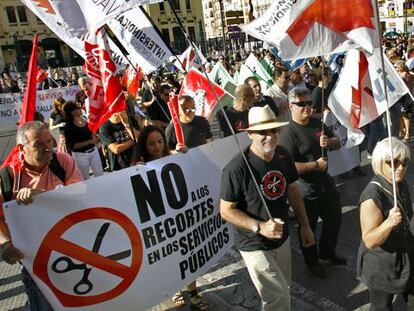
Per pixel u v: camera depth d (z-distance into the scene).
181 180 3.51
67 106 6.09
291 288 4.10
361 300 3.80
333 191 4.24
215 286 4.26
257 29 3.60
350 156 6.04
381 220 2.58
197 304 3.83
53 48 59.84
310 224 4.23
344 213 5.69
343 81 4.52
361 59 4.41
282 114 6.77
